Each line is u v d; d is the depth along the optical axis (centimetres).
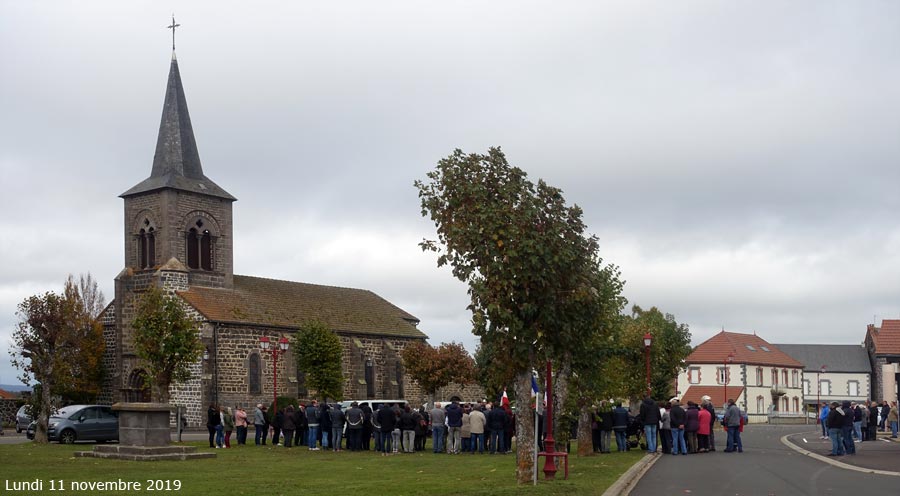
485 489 1817
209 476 2225
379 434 3278
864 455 2947
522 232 1986
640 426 3459
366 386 6319
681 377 8900
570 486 1862
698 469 2444
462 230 2003
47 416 4097
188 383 5284
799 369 9838
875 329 10306
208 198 5856
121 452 2772
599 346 2831
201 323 5338
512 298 2017
